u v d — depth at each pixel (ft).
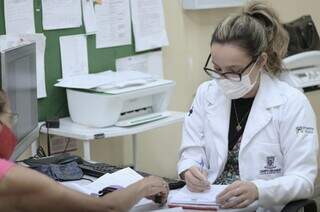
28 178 4.25
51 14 9.07
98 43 9.88
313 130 6.31
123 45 10.33
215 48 6.23
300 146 6.17
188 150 7.06
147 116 9.06
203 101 7.09
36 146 8.89
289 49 11.91
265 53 6.30
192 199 5.90
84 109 8.75
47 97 9.16
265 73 6.63
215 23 12.01
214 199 5.87
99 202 4.77
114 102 8.46
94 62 9.87
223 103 6.77
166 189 5.91
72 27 9.42
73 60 9.51
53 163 7.25
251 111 6.50
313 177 6.14
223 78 6.31
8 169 4.25
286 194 5.90
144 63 10.78
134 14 10.41
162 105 9.41
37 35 8.88
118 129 8.50
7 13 8.45
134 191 5.46
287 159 6.25
